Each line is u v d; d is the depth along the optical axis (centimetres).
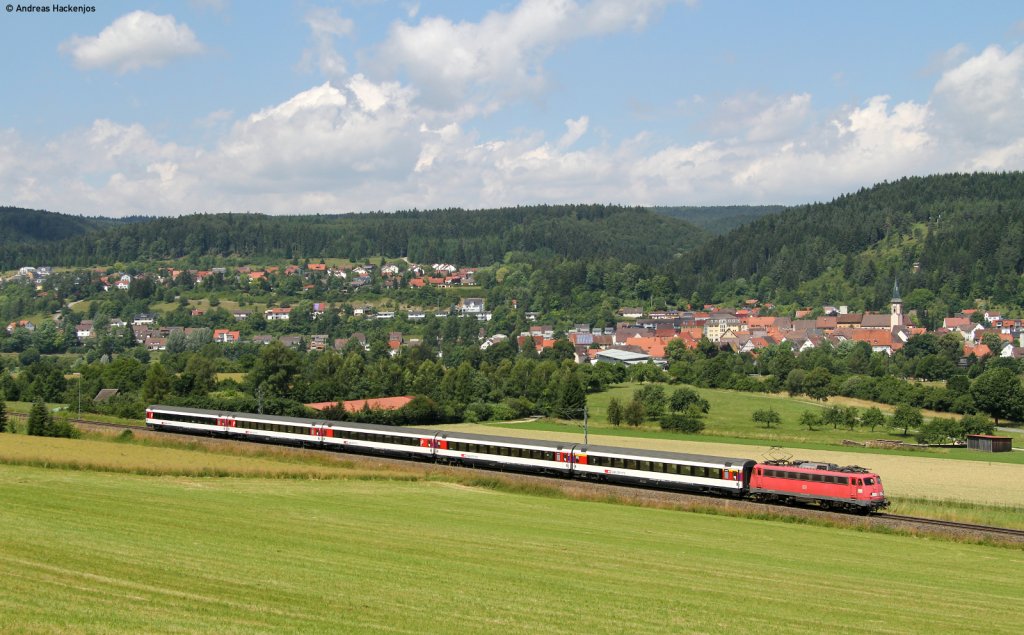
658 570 4459
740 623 3456
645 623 3350
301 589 3478
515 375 17100
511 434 12825
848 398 17825
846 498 6925
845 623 3584
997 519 7025
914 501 7831
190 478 7269
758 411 14988
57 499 5494
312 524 5216
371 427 9912
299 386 15638
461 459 9144
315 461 9006
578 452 8394
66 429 10425
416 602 3416
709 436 13425
